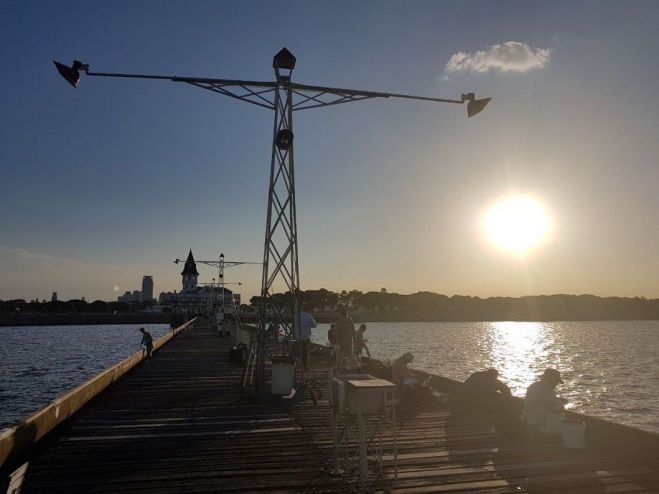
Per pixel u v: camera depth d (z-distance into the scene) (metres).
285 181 13.02
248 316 72.44
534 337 103.19
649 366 44.22
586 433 7.92
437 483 6.17
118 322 166.75
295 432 8.73
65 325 162.88
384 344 75.31
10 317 157.50
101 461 7.10
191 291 164.00
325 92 12.64
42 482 6.25
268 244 13.09
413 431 8.70
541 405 8.22
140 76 11.35
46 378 35.69
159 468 6.78
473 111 12.47
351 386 6.14
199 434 8.62
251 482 6.24
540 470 6.65
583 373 38.66
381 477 6.32
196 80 11.73
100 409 10.90
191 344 32.84
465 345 75.44
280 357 12.38
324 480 6.30
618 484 6.16
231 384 14.74
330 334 20.78
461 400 9.70
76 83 11.09
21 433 7.16
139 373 17.50
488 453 7.40
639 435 6.96
